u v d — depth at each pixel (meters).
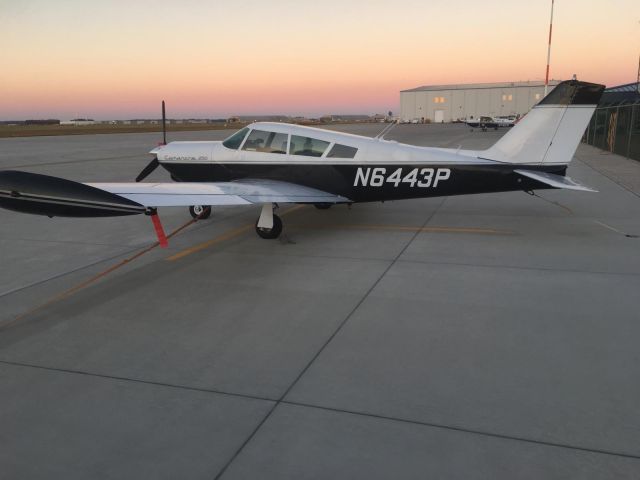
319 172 7.34
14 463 2.51
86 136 43.19
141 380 3.30
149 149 25.22
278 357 3.56
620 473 2.35
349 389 3.12
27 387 3.23
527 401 2.94
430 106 93.38
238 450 2.58
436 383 3.16
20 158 19.81
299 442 2.62
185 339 3.89
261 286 5.07
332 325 4.09
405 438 2.63
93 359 3.60
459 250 6.30
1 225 8.14
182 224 8.24
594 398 2.96
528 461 2.44
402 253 6.21
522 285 4.93
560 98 6.72
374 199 7.40
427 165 7.01
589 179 12.74
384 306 4.46
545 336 3.79
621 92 30.44
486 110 89.94
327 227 7.82
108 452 2.58
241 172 7.76
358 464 2.45
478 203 9.84
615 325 3.96
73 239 7.23
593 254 6.01
